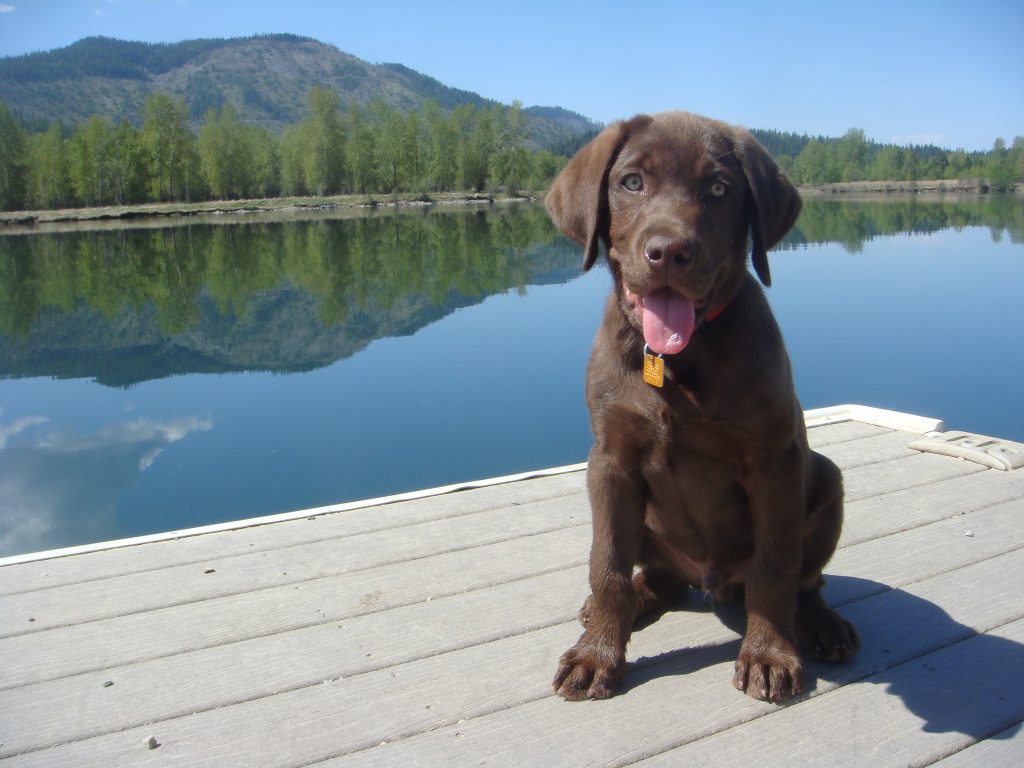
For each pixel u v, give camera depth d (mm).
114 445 2000
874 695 658
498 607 809
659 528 757
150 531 1481
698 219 666
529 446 1869
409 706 655
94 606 825
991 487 1097
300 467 1790
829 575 868
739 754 592
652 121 730
